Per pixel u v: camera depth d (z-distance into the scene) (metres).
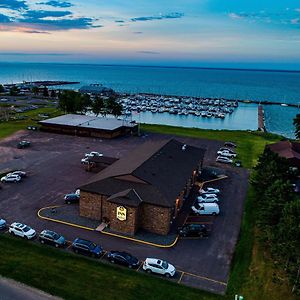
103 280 36.34
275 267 39.06
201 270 39.50
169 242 45.25
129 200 46.44
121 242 44.78
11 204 54.06
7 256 39.84
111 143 96.75
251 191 64.19
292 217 35.75
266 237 42.41
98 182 50.84
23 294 33.50
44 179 65.62
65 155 82.31
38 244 43.22
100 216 49.88
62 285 35.12
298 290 33.25
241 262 41.16
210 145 99.56
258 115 198.62
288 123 179.00
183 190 56.19
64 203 55.19
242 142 105.38
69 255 40.94
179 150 67.50
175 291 35.25
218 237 47.22
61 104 133.50
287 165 59.12
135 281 36.59
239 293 35.41
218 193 62.09
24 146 88.25
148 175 51.56
